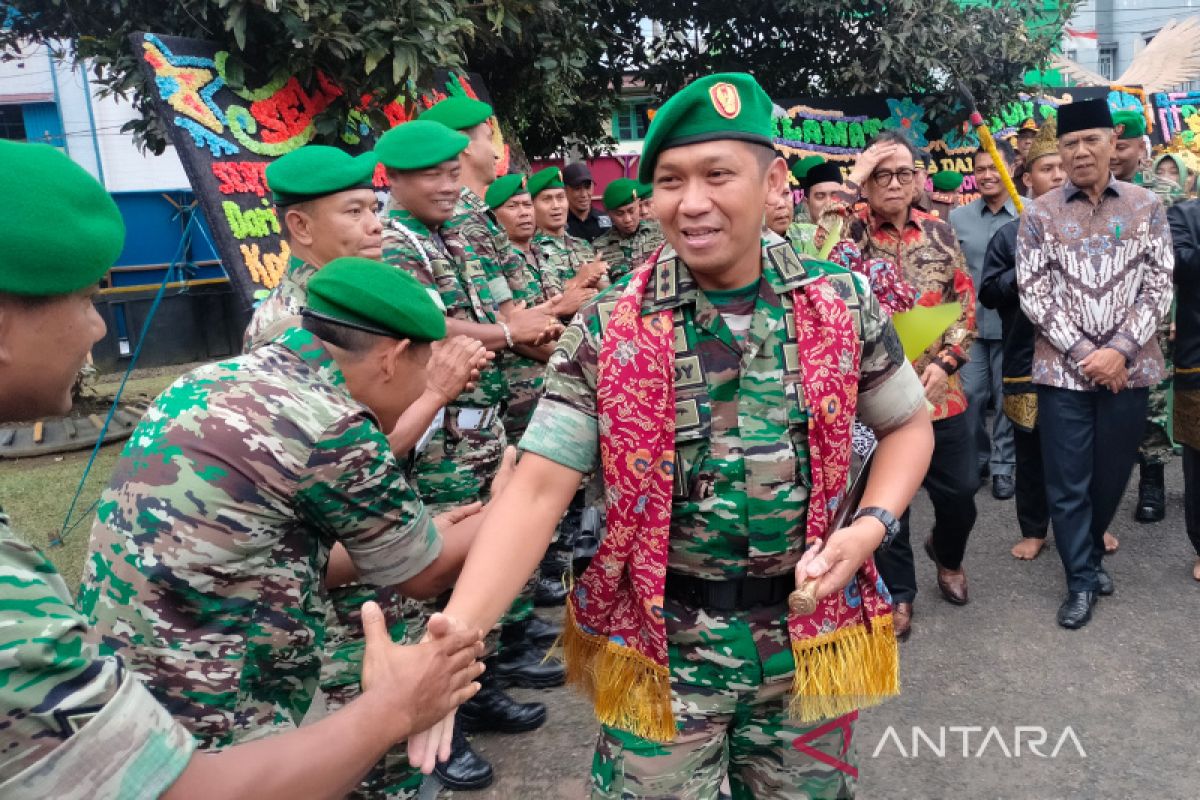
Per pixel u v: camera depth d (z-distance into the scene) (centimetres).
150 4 439
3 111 1300
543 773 283
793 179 483
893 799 262
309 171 244
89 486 577
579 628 165
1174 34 1045
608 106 795
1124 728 293
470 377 232
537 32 581
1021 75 834
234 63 419
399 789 213
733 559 158
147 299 1131
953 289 354
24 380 98
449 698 125
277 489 136
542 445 152
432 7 454
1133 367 354
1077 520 364
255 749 104
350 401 147
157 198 1190
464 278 312
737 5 759
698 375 154
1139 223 346
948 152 852
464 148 297
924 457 170
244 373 144
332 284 158
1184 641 348
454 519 195
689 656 163
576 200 702
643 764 163
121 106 1309
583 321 156
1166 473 563
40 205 93
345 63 448
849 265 307
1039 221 365
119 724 90
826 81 851
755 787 177
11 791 86
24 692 85
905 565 360
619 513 152
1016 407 427
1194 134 1082
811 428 153
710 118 142
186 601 132
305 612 150
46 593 91
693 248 146
